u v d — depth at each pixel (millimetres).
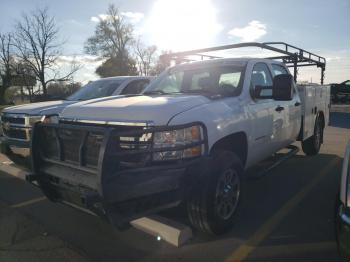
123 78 8750
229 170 4387
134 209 3684
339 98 30203
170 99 4402
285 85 4922
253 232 4562
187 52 6969
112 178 3527
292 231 4594
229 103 4715
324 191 6180
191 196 4137
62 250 4223
